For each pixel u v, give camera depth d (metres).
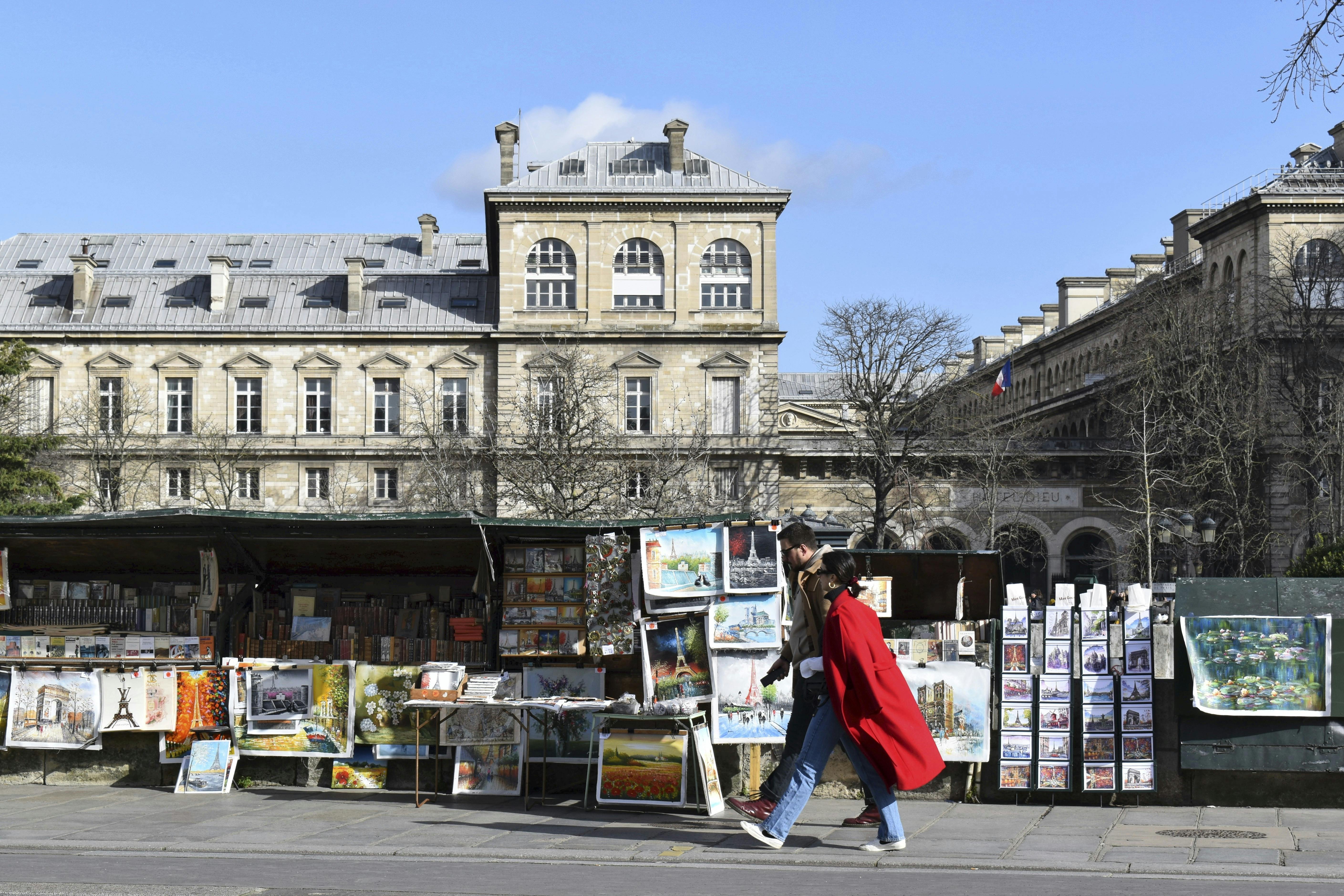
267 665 15.49
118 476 69.06
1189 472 61.88
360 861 11.28
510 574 15.56
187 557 17.41
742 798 14.51
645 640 14.42
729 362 72.31
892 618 17.38
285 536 16.28
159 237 86.19
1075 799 14.26
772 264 72.69
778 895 9.72
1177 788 14.12
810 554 12.37
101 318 74.88
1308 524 58.69
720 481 71.88
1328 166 72.12
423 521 15.20
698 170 74.00
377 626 16.81
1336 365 60.69
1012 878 10.45
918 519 72.94
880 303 68.69
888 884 10.18
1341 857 11.12
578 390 61.81
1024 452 71.69
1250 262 69.62
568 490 58.66
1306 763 13.82
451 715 14.84
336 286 76.69
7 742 16.03
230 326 73.75
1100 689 14.24
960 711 14.41
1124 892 9.79
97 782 16.02
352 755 15.33
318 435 73.00
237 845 11.88
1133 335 70.62
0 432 54.06
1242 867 10.68
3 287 76.75
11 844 11.99
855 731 11.44
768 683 12.98
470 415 72.94
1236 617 14.00
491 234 77.94
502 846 11.82
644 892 9.83
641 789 13.67
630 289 72.81
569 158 74.69
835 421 93.31
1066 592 14.53
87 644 16.42
